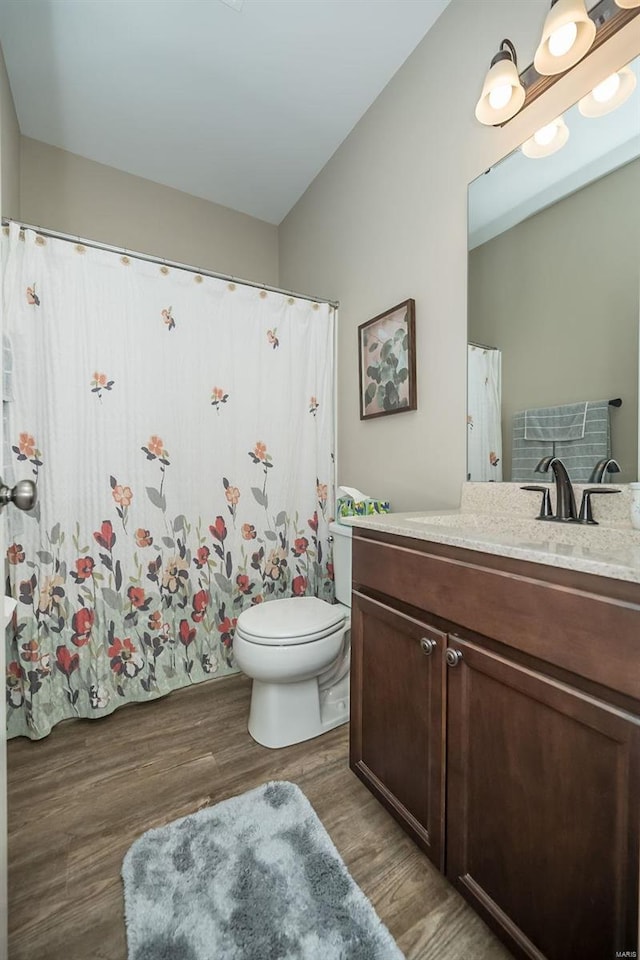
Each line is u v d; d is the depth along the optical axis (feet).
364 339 6.56
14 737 5.06
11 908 3.07
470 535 3.11
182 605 6.23
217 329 6.39
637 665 2.02
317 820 3.82
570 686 2.32
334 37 5.32
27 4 4.85
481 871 2.88
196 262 8.51
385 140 6.09
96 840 3.63
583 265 3.84
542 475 4.19
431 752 3.25
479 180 4.70
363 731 4.09
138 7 4.91
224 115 6.54
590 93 3.69
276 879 3.25
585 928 2.28
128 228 7.80
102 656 5.57
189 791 4.20
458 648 3.01
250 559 6.73
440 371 5.28
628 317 3.55
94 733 5.19
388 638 3.75
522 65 4.15
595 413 3.76
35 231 5.07
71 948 2.82
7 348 4.87
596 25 3.49
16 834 3.69
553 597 2.38
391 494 6.18
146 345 5.84
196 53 5.50
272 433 6.88
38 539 5.15
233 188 8.29
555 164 4.00
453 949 2.83
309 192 8.21
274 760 4.67
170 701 5.93
